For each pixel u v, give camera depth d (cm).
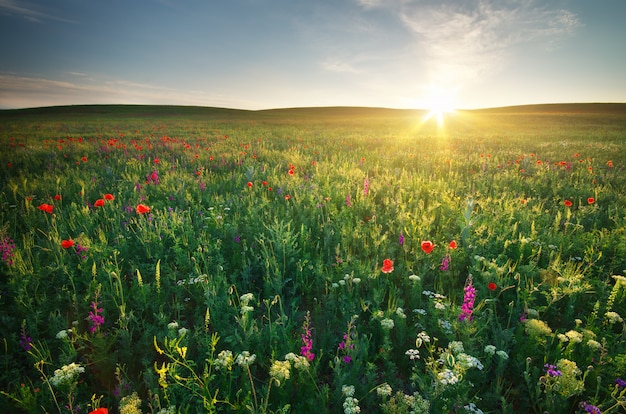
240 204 617
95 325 294
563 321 334
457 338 295
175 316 358
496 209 590
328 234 483
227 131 2953
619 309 335
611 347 274
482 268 414
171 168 991
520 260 429
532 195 771
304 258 434
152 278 404
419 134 2820
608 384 250
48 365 274
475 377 266
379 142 1983
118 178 870
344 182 788
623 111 7881
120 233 484
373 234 477
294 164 1107
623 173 991
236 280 404
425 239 479
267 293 370
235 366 268
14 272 359
